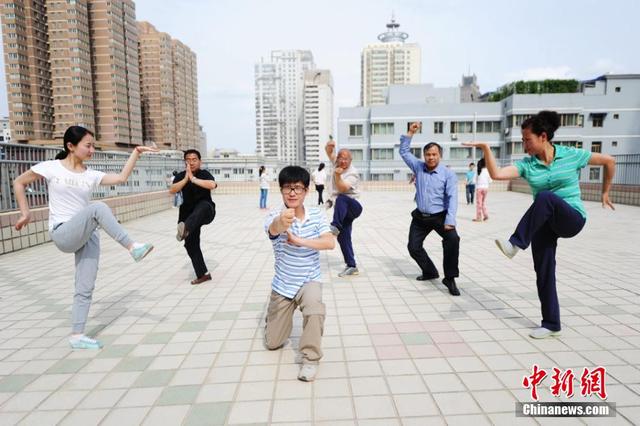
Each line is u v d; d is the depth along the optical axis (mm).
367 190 23781
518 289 4625
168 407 2438
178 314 4020
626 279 4934
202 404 2459
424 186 4492
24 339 3467
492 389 2572
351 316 3863
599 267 5527
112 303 4367
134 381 2746
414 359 2986
